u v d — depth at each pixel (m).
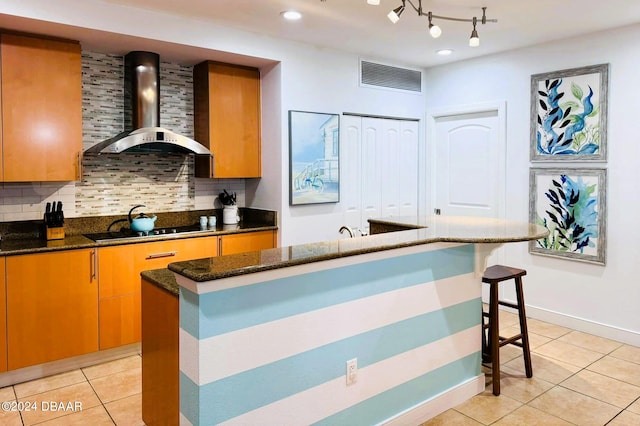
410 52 4.39
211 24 3.53
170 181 4.12
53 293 3.09
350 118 4.50
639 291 3.62
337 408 2.21
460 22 3.47
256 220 4.37
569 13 3.29
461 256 2.78
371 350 2.34
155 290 2.17
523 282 4.35
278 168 4.06
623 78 3.62
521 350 3.56
